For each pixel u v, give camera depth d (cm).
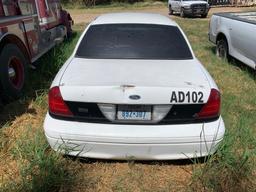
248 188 330
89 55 399
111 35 420
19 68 557
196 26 1612
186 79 340
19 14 571
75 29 1510
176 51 405
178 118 318
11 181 330
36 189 313
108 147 318
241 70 728
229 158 349
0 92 527
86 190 323
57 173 332
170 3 2420
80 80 334
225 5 3039
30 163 347
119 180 339
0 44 512
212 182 328
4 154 377
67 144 321
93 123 317
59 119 324
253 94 589
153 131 312
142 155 322
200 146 321
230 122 455
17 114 486
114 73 351
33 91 576
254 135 427
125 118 315
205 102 319
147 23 441
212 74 696
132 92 310
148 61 386
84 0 3366
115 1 3538
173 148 319
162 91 311
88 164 360
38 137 389
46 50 741
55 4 972
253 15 810
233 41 751
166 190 326
